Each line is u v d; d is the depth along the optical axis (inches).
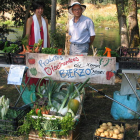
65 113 121.0
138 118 139.7
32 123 113.3
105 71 119.0
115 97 139.1
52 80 127.2
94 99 178.1
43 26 155.6
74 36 147.6
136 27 368.2
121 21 337.7
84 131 127.7
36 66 126.3
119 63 118.2
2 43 137.5
